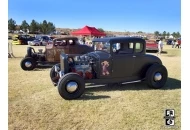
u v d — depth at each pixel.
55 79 6.44
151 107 4.94
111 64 5.98
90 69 5.97
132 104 5.10
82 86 5.40
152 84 6.27
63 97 5.32
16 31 74.19
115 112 4.64
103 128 3.96
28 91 6.08
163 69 6.33
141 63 6.32
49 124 4.09
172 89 6.36
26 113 4.56
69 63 5.89
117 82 6.17
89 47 10.30
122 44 6.05
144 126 4.05
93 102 5.21
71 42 10.12
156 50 20.55
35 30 75.00
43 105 5.01
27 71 9.20
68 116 4.43
